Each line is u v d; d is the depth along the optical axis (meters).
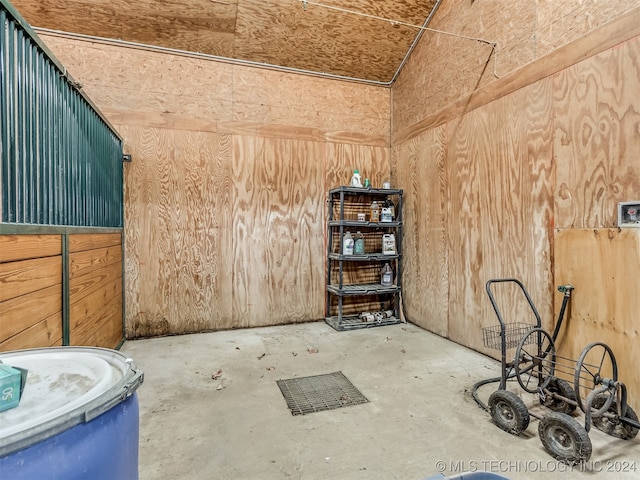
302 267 3.75
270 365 2.58
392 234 3.80
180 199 3.30
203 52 3.31
